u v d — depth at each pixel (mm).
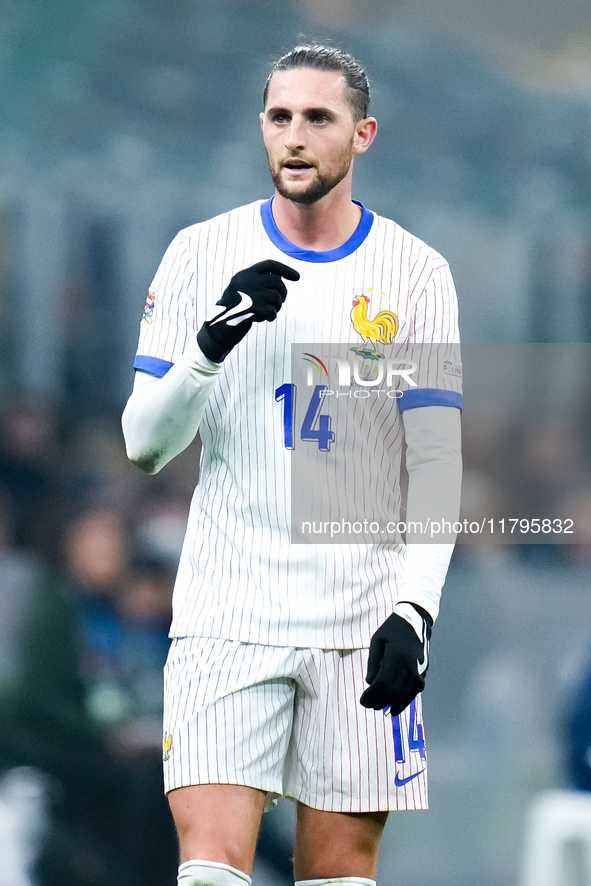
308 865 10055
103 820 19672
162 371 10164
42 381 30953
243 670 9758
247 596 9875
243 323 9352
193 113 33156
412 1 34500
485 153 34469
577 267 34156
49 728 19625
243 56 33531
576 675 20172
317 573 9891
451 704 26859
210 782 9570
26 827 19062
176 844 19969
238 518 10000
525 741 26188
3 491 26922
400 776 10086
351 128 9930
